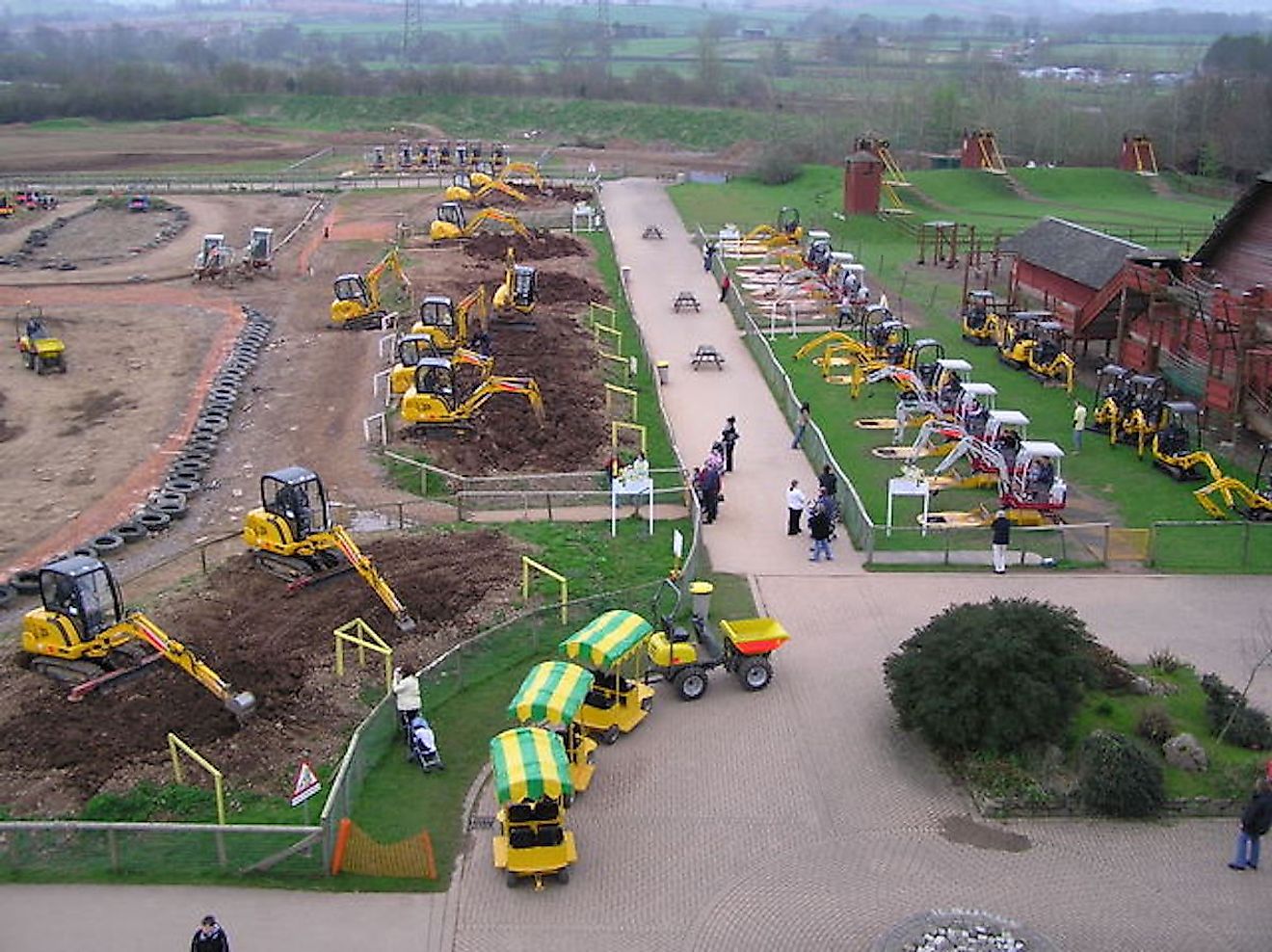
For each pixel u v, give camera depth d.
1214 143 133.00
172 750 26.89
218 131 160.62
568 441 49.62
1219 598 37.06
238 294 77.00
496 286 75.56
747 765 28.42
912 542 40.97
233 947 22.59
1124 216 110.88
